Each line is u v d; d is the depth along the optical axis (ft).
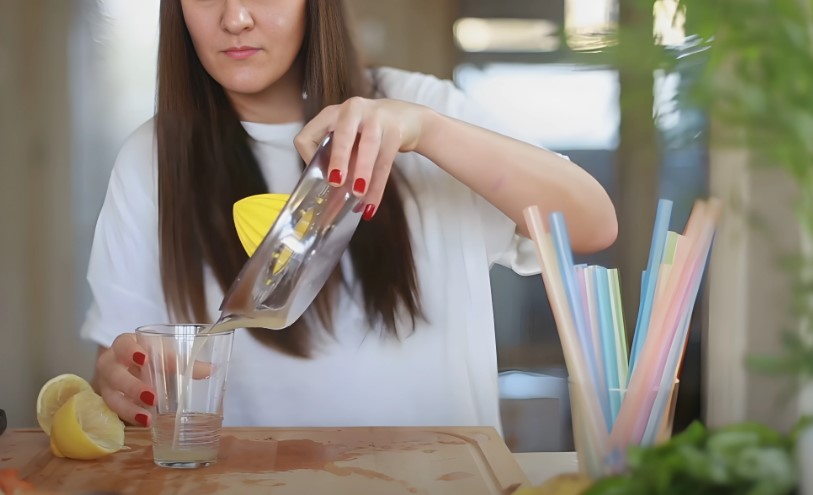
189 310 4.36
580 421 2.46
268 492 2.78
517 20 11.64
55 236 11.21
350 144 3.04
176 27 4.30
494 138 3.74
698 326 7.30
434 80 4.79
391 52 11.91
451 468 3.05
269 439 3.45
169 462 3.05
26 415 11.01
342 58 4.38
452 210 4.48
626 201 11.04
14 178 11.16
